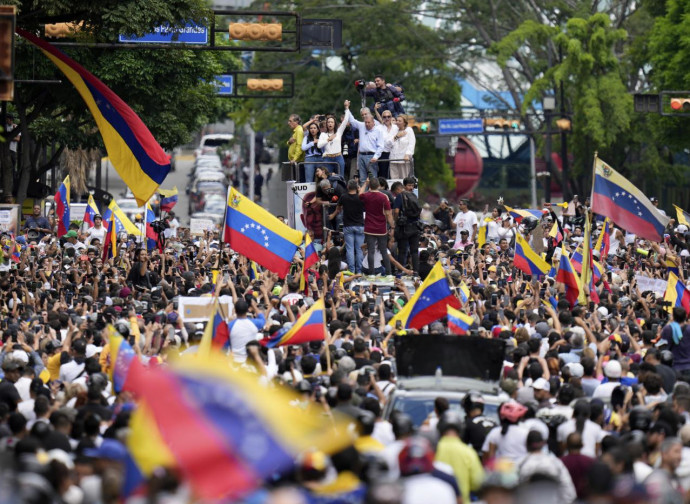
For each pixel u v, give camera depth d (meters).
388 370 52.50
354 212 94.31
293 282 75.12
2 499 27.73
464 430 45.56
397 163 106.56
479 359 51.00
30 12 94.38
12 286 84.44
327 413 40.34
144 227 124.81
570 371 53.31
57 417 42.00
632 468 37.22
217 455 25.78
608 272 97.00
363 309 70.50
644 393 51.06
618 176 86.94
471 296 79.25
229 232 73.00
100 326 64.88
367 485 31.64
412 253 97.56
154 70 141.25
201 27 109.38
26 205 149.12
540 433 40.09
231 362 51.44
